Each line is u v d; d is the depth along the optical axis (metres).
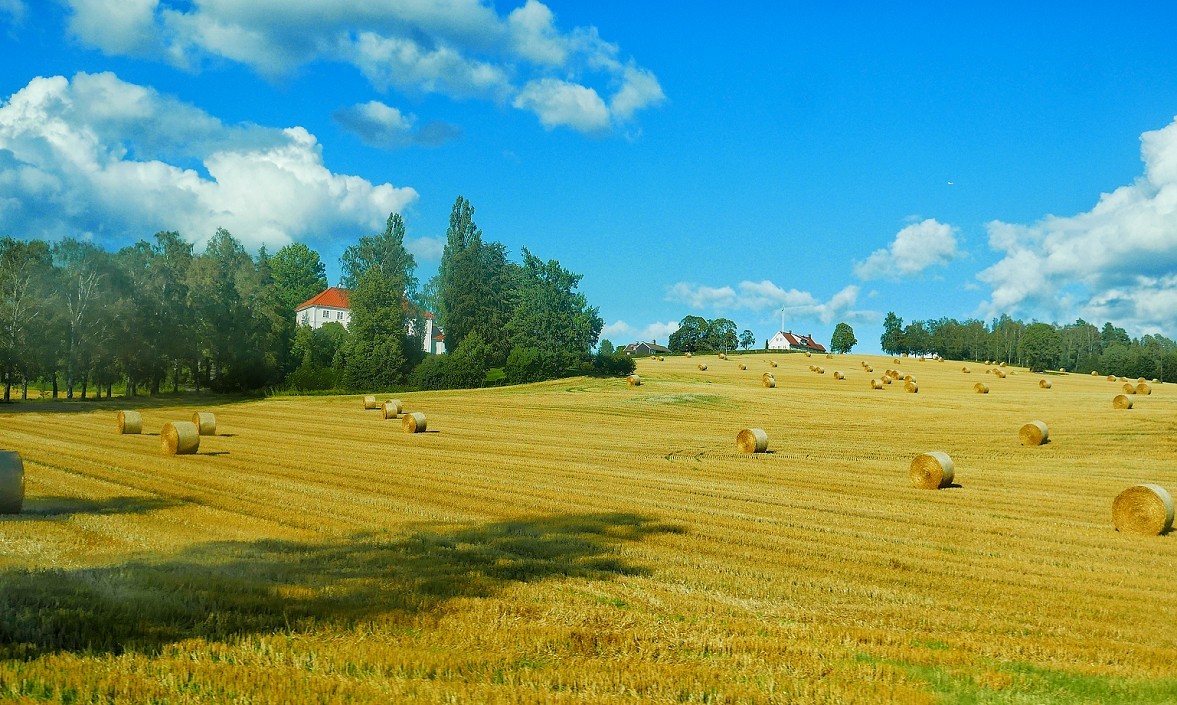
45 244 66.56
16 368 60.81
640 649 8.50
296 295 128.25
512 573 11.54
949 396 58.34
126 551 12.20
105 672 7.45
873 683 7.69
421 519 15.85
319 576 10.98
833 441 35.22
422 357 84.00
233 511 16.03
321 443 31.67
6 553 11.84
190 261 87.69
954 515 18.23
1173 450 30.81
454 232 95.31
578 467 25.56
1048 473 26.38
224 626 8.77
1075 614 10.46
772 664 8.15
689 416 46.78
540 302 79.00
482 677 7.62
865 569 12.64
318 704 6.96
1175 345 156.38
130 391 75.06
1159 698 7.53
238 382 74.50
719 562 12.74
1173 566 13.74
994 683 7.80
